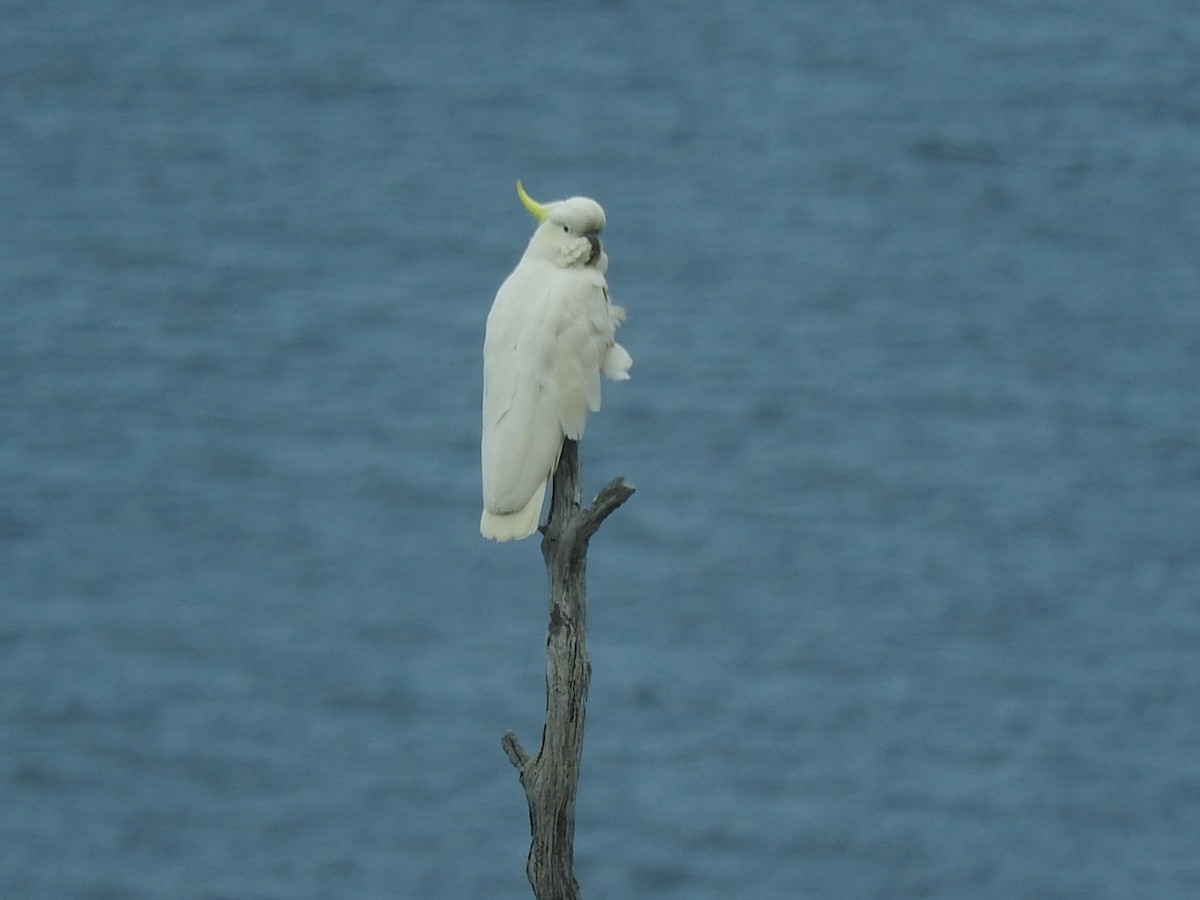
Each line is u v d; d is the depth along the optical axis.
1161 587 47.75
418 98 114.94
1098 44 121.25
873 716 41.84
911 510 53.38
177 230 83.56
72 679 44.25
